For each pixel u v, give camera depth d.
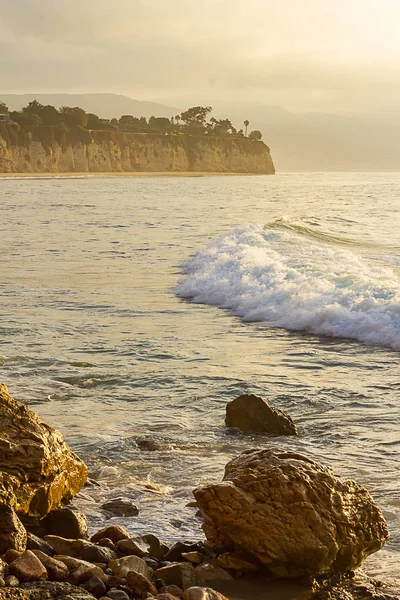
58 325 17.41
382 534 6.23
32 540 5.88
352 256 26.42
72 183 156.12
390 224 45.00
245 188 125.31
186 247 34.50
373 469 8.54
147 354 14.55
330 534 5.89
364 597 5.67
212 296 21.06
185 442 9.59
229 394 11.86
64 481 6.71
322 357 14.38
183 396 11.73
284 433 9.95
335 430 10.04
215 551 6.21
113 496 7.73
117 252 32.72
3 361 13.93
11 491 6.12
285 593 5.70
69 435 9.82
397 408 11.00
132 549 6.06
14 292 22.30
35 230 43.69
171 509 7.38
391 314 16.41
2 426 6.55
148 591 5.31
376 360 14.09
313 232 38.19
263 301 19.34
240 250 27.78
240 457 6.68
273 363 13.90
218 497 6.13
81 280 24.73
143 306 20.12
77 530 6.44
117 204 73.81
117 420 10.52
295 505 5.98
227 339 16.08
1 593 4.81
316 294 18.67
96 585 5.25
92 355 14.46
